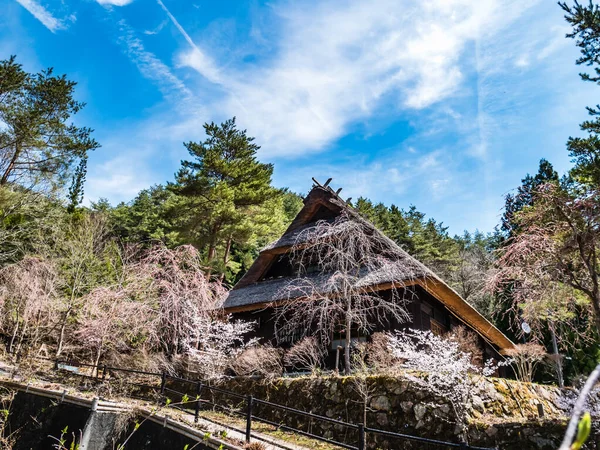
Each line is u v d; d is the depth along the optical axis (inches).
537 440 247.6
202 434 264.1
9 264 546.6
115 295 455.5
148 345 481.7
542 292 278.7
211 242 757.9
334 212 546.9
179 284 483.2
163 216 783.7
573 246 267.7
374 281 397.7
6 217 639.8
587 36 367.2
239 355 426.6
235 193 768.3
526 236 285.1
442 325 496.1
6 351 466.9
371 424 301.3
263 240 1042.7
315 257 524.1
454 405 272.7
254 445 255.6
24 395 339.3
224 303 512.7
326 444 298.2
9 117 685.9
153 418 295.6
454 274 1011.9
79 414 299.6
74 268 543.2
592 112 377.4
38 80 735.1
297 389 352.5
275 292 482.0
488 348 595.5
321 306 402.9
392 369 341.1
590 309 299.6
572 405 341.1
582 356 588.7
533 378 626.2
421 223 1374.3
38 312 482.6
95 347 473.1
